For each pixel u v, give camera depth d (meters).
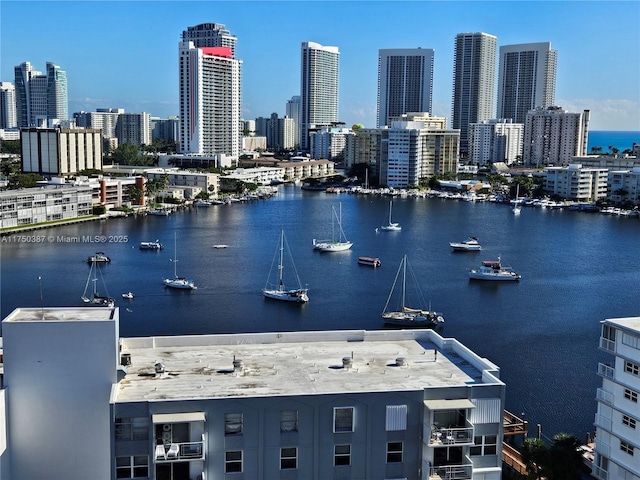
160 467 60.84
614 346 87.62
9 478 63.16
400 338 82.12
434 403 63.47
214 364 71.94
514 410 129.00
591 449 106.56
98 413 63.66
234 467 61.88
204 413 60.44
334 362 73.25
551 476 95.00
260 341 79.69
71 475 64.06
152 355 74.38
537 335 179.00
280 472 62.47
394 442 64.00
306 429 62.41
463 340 174.38
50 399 63.12
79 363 63.03
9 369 62.53
